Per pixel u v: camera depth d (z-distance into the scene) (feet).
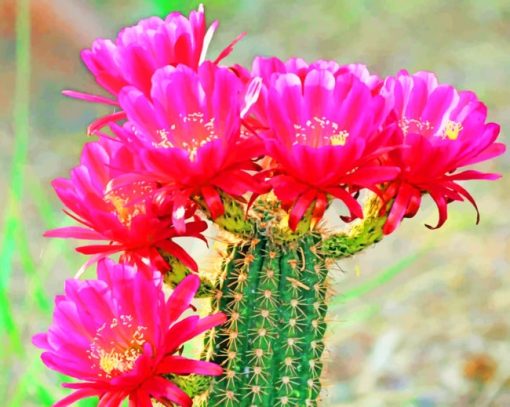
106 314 2.63
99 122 2.76
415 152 2.61
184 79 2.61
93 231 2.75
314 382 2.76
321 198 2.61
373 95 2.76
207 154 2.54
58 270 6.68
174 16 2.79
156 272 2.67
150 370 2.58
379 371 5.88
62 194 2.69
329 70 2.77
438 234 6.34
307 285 2.74
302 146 2.53
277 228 2.73
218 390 2.72
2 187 7.88
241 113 2.60
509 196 7.64
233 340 2.71
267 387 2.72
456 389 5.74
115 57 2.74
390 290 6.63
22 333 4.70
